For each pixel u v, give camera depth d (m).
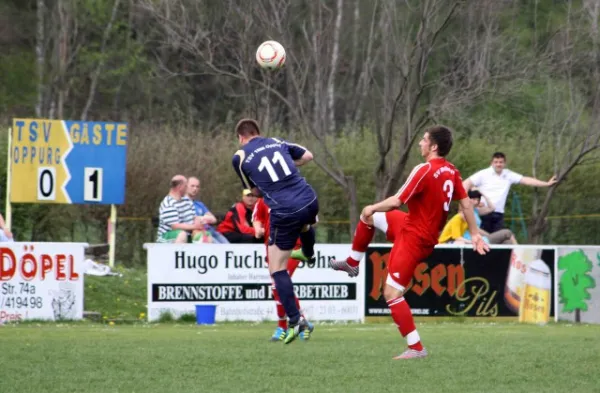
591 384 20.97
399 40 60.84
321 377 21.64
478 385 20.72
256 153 28.09
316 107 64.75
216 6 68.75
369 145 69.31
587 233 71.88
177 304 42.06
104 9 114.62
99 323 40.75
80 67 115.56
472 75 61.19
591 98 68.38
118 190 53.84
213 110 108.56
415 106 60.62
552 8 74.25
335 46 71.81
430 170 25.22
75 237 65.75
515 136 74.31
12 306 39.97
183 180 48.41
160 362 23.83
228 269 42.56
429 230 25.31
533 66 64.88
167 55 111.88
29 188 52.62
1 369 22.50
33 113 117.94
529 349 27.25
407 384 20.80
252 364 23.59
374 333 34.34
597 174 71.31
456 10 61.28
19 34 123.31
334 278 43.22
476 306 44.38
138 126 88.12
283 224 27.88
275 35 62.44
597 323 45.00
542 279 44.97
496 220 52.53
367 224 27.41
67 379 21.16
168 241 47.72
